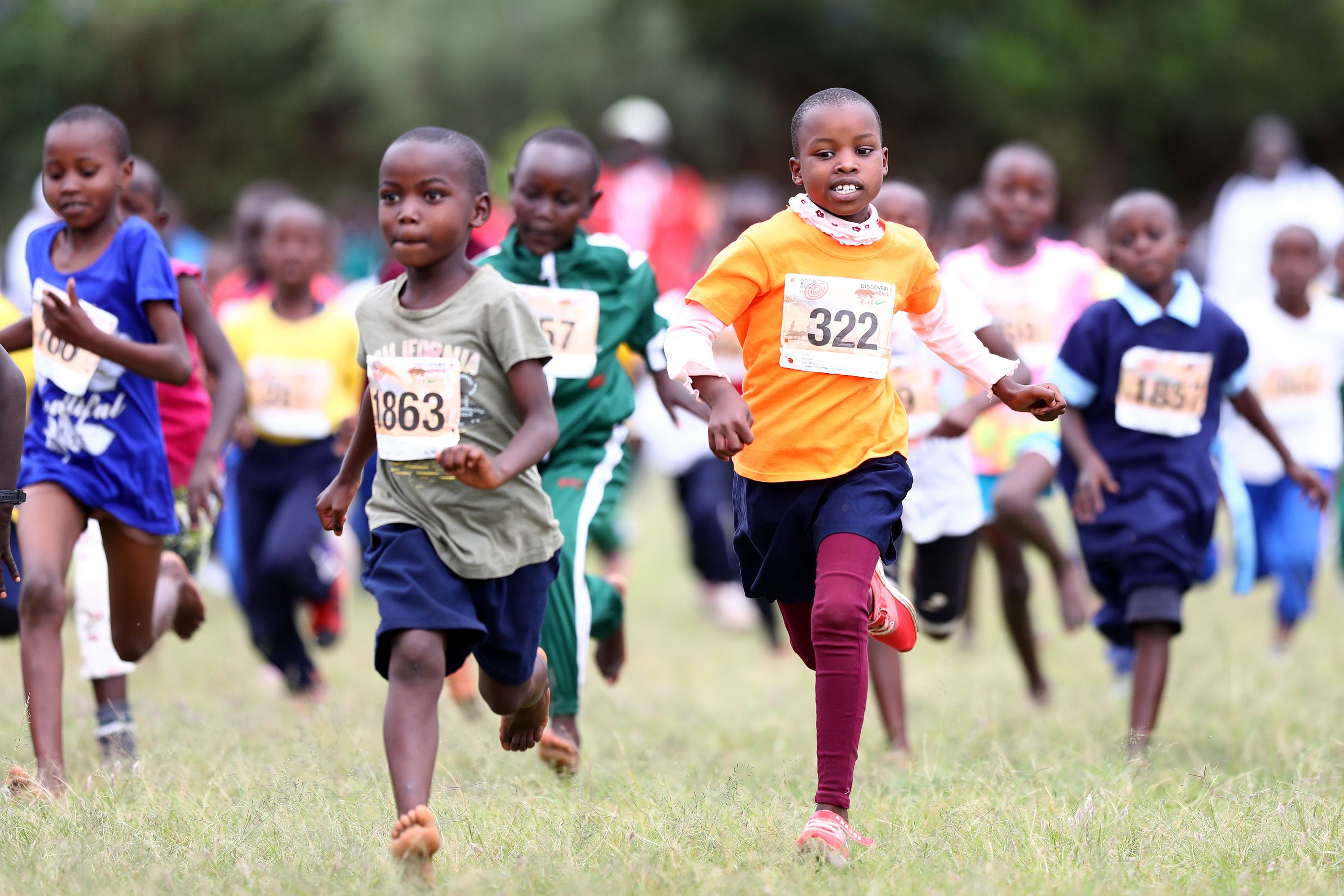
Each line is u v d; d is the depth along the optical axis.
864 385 16.45
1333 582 43.72
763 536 16.66
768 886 13.95
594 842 15.59
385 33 114.94
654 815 16.70
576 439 21.80
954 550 23.95
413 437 15.34
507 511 15.56
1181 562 22.20
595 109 117.75
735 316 16.42
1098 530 22.81
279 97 120.69
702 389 16.02
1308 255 30.44
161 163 121.19
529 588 15.84
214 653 32.06
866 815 17.41
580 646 20.72
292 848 15.19
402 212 15.40
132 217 19.61
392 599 14.98
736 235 38.31
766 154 131.88
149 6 117.62
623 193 54.19
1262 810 16.98
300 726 22.45
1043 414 17.22
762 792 18.61
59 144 19.08
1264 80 121.19
